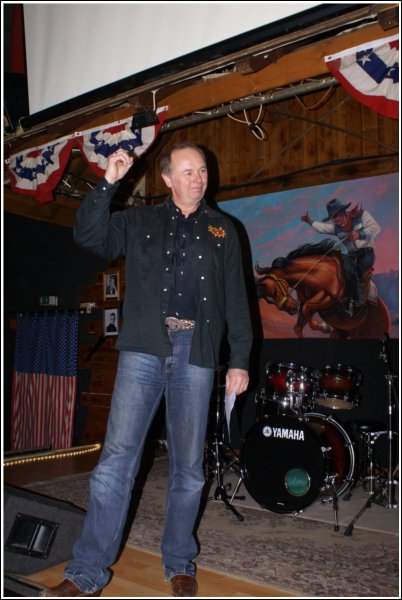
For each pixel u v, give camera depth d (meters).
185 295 1.78
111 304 5.93
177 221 1.86
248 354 1.87
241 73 2.46
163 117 3.03
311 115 5.11
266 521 2.92
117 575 1.99
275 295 5.13
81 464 4.47
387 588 1.94
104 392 5.82
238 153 5.55
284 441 3.13
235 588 1.91
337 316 4.80
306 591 1.90
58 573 1.98
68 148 3.63
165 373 1.75
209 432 3.93
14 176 3.97
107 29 2.59
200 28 2.30
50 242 6.59
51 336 6.18
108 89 2.58
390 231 4.60
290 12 2.11
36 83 2.92
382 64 2.37
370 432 3.62
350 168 4.76
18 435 6.36
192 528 1.79
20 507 1.84
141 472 4.16
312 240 4.98
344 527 2.82
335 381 3.43
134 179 6.02
